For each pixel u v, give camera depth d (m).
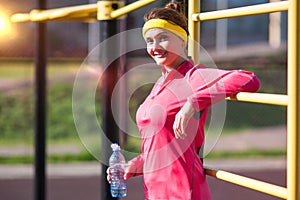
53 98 23.73
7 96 24.05
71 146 21.47
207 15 5.66
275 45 25.73
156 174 5.63
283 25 25.73
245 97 5.09
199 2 5.92
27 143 21.97
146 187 5.77
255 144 22.30
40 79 10.82
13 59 25.45
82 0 22.77
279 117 24.03
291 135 4.54
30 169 19.50
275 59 24.50
